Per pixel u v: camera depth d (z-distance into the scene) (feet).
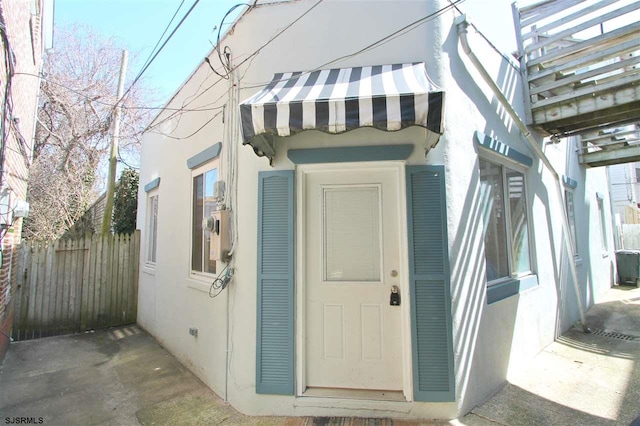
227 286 12.64
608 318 22.00
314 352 11.69
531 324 15.81
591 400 11.74
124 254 25.57
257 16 13.09
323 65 12.33
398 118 8.61
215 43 14.94
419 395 10.69
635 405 11.37
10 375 15.47
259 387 11.32
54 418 11.63
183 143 18.78
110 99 40.19
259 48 12.89
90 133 40.47
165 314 19.49
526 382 13.15
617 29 14.98
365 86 10.01
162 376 15.06
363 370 11.47
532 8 18.08
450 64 12.47
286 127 9.09
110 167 31.50
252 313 11.82
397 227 11.77
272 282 11.66
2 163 12.46
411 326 10.97
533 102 18.44
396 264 11.68
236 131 13.21
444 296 11.00
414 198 11.35
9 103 13.01
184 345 16.42
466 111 13.04
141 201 26.50
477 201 12.94
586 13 16.16
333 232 12.07
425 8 12.31
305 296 11.85
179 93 19.60
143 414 11.71
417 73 10.85
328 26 12.51
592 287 25.88
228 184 13.30
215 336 13.32
